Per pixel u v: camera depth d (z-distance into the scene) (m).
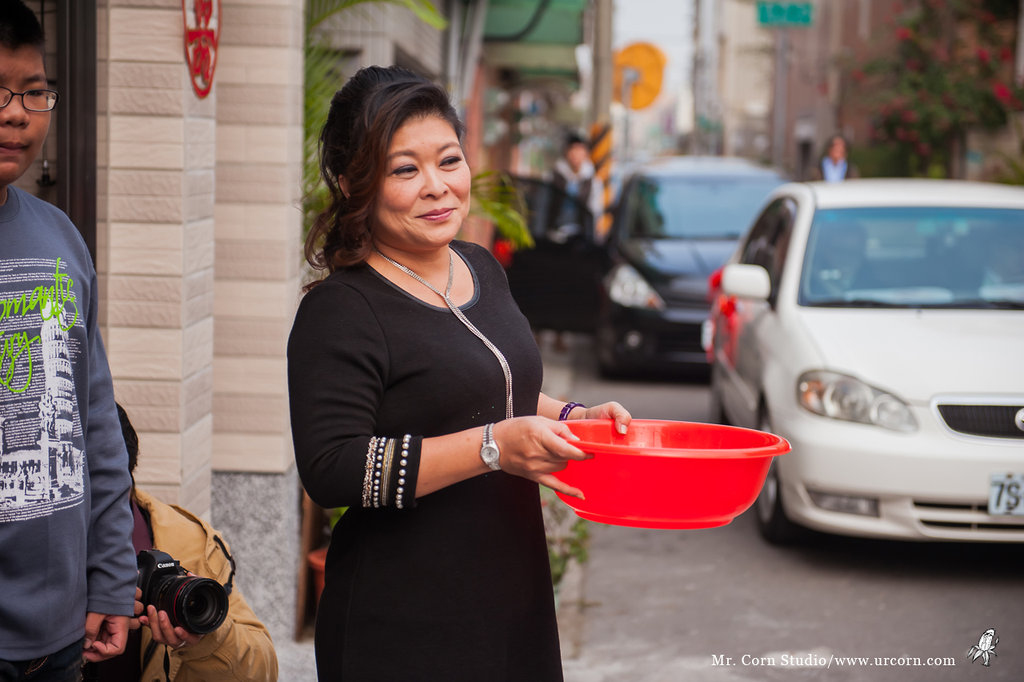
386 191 2.18
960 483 5.20
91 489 2.27
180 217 3.72
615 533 6.41
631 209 11.40
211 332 4.06
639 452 2.06
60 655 2.14
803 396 5.57
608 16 14.73
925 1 20.45
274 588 4.51
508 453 2.03
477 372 2.21
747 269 6.53
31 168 3.58
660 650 4.71
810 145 34.38
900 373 5.38
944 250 6.37
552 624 2.35
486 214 5.98
